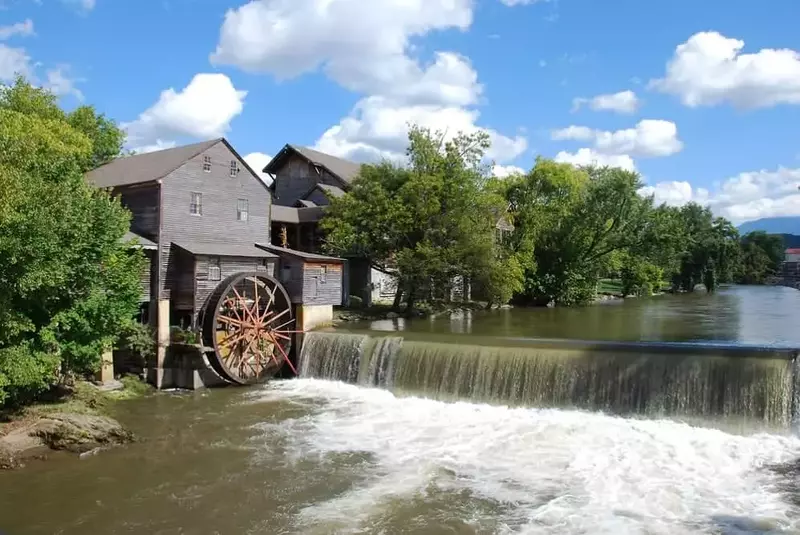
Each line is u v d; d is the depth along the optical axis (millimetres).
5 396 17469
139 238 25234
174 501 13539
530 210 55812
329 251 38469
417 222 37469
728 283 115875
